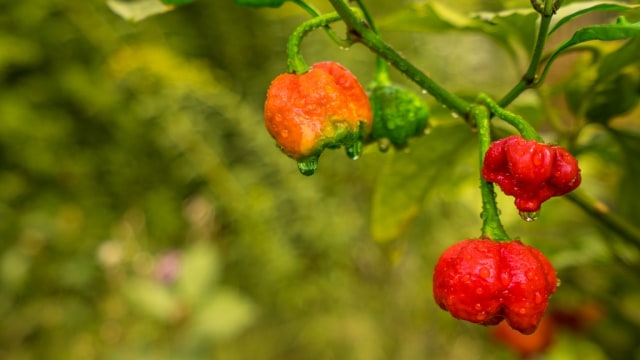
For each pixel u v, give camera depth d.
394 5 0.82
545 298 0.32
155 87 0.78
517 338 0.58
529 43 0.39
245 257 0.82
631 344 0.55
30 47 0.79
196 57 0.81
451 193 0.48
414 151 0.42
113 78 0.79
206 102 0.75
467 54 0.88
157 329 0.84
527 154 0.32
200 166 0.77
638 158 0.42
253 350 0.89
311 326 0.82
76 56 0.81
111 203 0.85
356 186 0.82
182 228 0.85
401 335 0.80
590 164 0.61
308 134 0.33
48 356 0.84
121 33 0.77
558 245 0.50
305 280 0.79
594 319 0.57
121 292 0.82
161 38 0.79
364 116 0.35
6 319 0.84
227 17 0.80
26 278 0.84
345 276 0.80
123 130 0.82
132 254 0.85
